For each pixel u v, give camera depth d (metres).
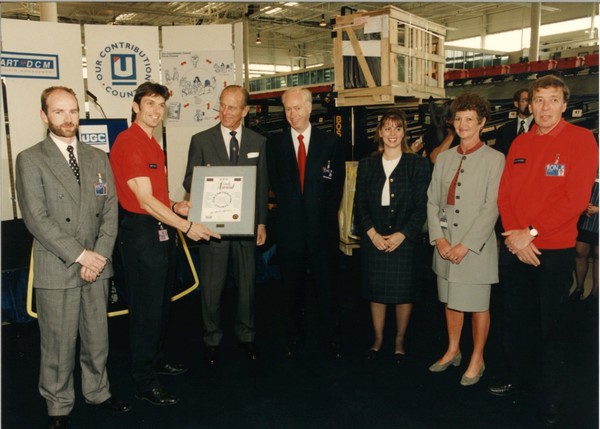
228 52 4.48
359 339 3.26
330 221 2.82
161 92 2.39
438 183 2.62
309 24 14.31
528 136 2.26
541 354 2.48
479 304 2.51
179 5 12.34
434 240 2.61
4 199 4.19
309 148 2.77
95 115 4.41
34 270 2.12
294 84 13.52
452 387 2.61
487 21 13.99
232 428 2.25
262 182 2.91
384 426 2.26
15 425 2.29
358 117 4.23
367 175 2.84
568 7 12.39
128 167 2.31
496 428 2.23
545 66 5.49
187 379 2.72
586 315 3.51
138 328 2.40
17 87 4.08
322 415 2.36
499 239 3.39
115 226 2.26
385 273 2.77
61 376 2.17
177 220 2.40
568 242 2.14
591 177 2.08
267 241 4.47
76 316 2.16
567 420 2.27
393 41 3.62
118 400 2.42
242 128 2.89
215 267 2.84
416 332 3.36
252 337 3.02
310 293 4.24
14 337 3.33
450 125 3.82
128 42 4.41
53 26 4.16
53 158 2.08
